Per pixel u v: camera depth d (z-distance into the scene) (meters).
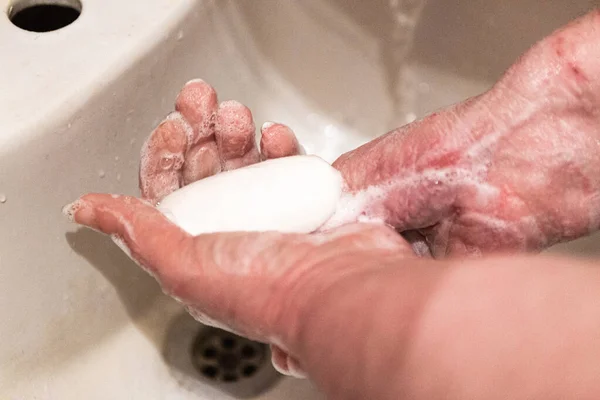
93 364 0.61
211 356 0.64
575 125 0.54
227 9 0.63
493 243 0.54
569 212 0.54
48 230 0.56
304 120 0.70
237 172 0.56
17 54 0.56
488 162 0.54
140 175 0.58
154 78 0.59
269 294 0.48
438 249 0.57
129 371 0.62
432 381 0.36
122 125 0.58
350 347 0.43
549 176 0.54
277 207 0.54
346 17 0.67
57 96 0.55
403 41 0.67
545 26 0.63
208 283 0.49
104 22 0.58
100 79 0.56
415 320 0.39
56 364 0.59
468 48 0.66
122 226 0.51
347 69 0.69
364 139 0.71
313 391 0.63
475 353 0.35
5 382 0.57
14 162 0.53
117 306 0.62
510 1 0.63
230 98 0.66
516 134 0.54
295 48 0.68
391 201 0.56
